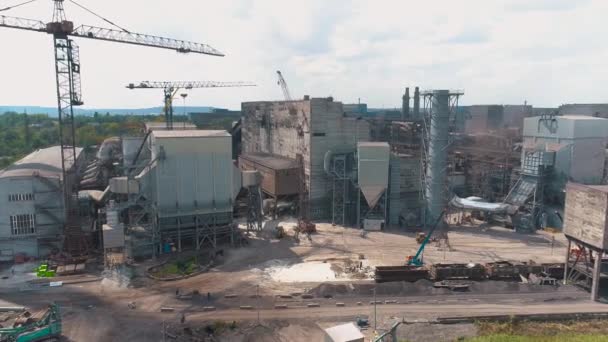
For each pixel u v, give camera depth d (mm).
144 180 72375
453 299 56156
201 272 64875
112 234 65562
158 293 57219
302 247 77562
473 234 87625
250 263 69188
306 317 50531
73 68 81500
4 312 50531
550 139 95625
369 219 89875
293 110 104000
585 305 54750
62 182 72188
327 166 93875
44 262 68188
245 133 143250
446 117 89562
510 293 58438
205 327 47531
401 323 49000
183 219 74750
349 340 40531
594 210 55844
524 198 92875
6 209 68875
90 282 60844
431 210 91375
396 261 70500
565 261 64125
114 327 47781
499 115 173250
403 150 107000
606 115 142375
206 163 75125
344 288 57969
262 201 100250
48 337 44375
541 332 47562
